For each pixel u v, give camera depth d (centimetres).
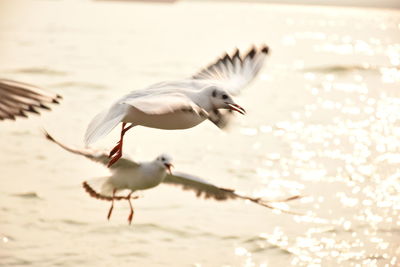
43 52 3638
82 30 4981
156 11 7462
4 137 1836
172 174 866
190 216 1341
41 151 1730
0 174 1551
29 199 1405
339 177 1691
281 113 2428
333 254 1223
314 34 5594
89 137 380
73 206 1377
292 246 1242
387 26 6519
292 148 1953
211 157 1806
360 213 1420
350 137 2139
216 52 4100
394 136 2166
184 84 464
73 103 2333
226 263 1166
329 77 3328
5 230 1257
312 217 1388
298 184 1625
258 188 1588
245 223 1325
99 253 1183
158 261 1160
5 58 3369
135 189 901
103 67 3222
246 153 1862
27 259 1151
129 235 1255
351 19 7281
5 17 5794
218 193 848
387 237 1301
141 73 3130
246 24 6309
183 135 1986
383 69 3597
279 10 8494
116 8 7569
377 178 1686
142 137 1930
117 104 408
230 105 456
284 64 3709
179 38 4812
